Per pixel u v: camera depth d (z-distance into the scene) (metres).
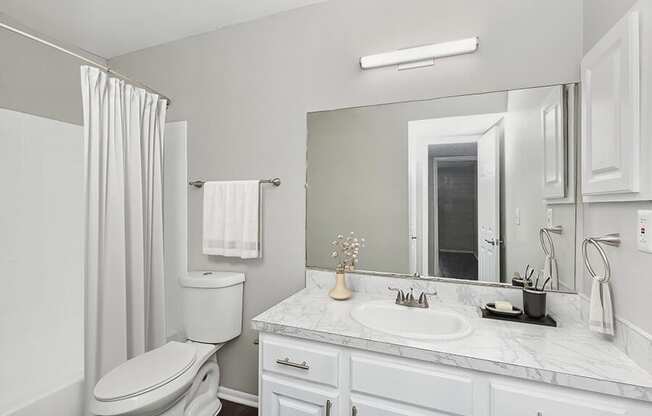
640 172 0.86
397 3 1.64
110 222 1.57
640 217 0.89
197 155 2.16
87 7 1.85
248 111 2.00
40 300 1.66
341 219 1.77
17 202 1.59
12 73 1.97
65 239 1.80
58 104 2.21
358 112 1.73
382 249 1.68
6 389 1.50
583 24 1.32
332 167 1.79
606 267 1.04
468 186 1.53
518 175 1.43
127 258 1.68
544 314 1.28
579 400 0.88
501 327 1.22
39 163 1.69
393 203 1.67
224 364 2.06
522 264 1.43
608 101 1.01
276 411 1.28
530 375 0.91
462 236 1.54
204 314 1.87
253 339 1.98
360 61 1.66
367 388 1.12
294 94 1.87
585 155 1.19
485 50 1.49
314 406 1.21
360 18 1.72
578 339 1.11
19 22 1.98
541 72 1.40
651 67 0.81
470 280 1.52
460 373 1.01
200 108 2.14
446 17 1.55
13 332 1.55
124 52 2.38
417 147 1.61
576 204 1.34
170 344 1.66
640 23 0.85
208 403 1.82
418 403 1.05
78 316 1.83
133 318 1.69
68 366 1.76
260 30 1.96
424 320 1.41
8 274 1.55
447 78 1.55
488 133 1.49
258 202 1.91
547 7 1.39
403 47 1.63
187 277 1.92
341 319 1.30
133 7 1.85
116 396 1.21
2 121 1.55
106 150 1.54
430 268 1.59
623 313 0.99
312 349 1.21
